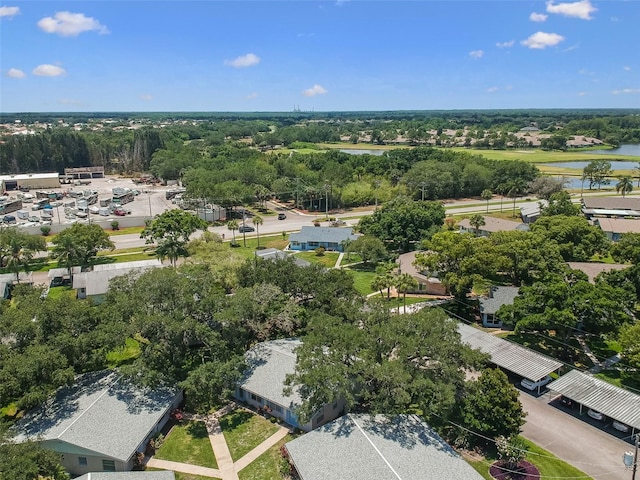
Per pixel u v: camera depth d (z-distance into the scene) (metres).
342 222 133.38
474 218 114.88
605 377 54.41
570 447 43.44
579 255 87.88
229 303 52.94
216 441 44.47
